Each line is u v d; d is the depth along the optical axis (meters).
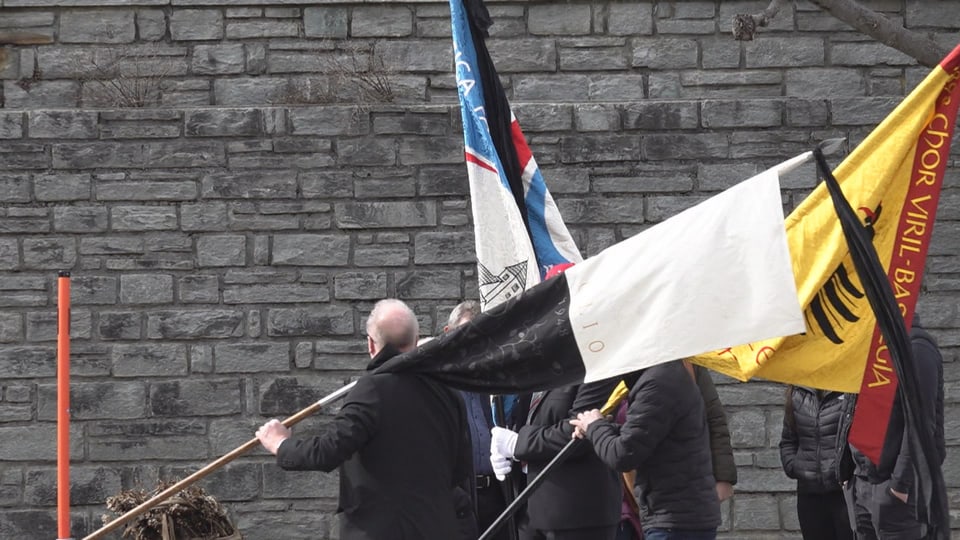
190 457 12.77
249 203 12.95
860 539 9.19
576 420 8.63
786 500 12.87
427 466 8.24
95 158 12.88
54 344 12.77
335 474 12.82
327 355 12.89
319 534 12.77
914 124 6.57
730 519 12.88
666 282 6.61
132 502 10.34
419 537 8.11
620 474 9.65
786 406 10.30
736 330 6.37
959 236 12.95
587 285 6.94
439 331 12.95
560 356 6.96
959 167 12.98
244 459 12.78
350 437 8.07
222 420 12.80
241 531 12.73
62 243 12.83
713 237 6.52
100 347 12.80
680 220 6.71
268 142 12.98
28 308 12.80
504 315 7.19
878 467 8.43
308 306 12.93
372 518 8.12
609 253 6.95
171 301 12.88
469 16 10.59
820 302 6.89
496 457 9.45
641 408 8.29
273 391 12.83
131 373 12.80
